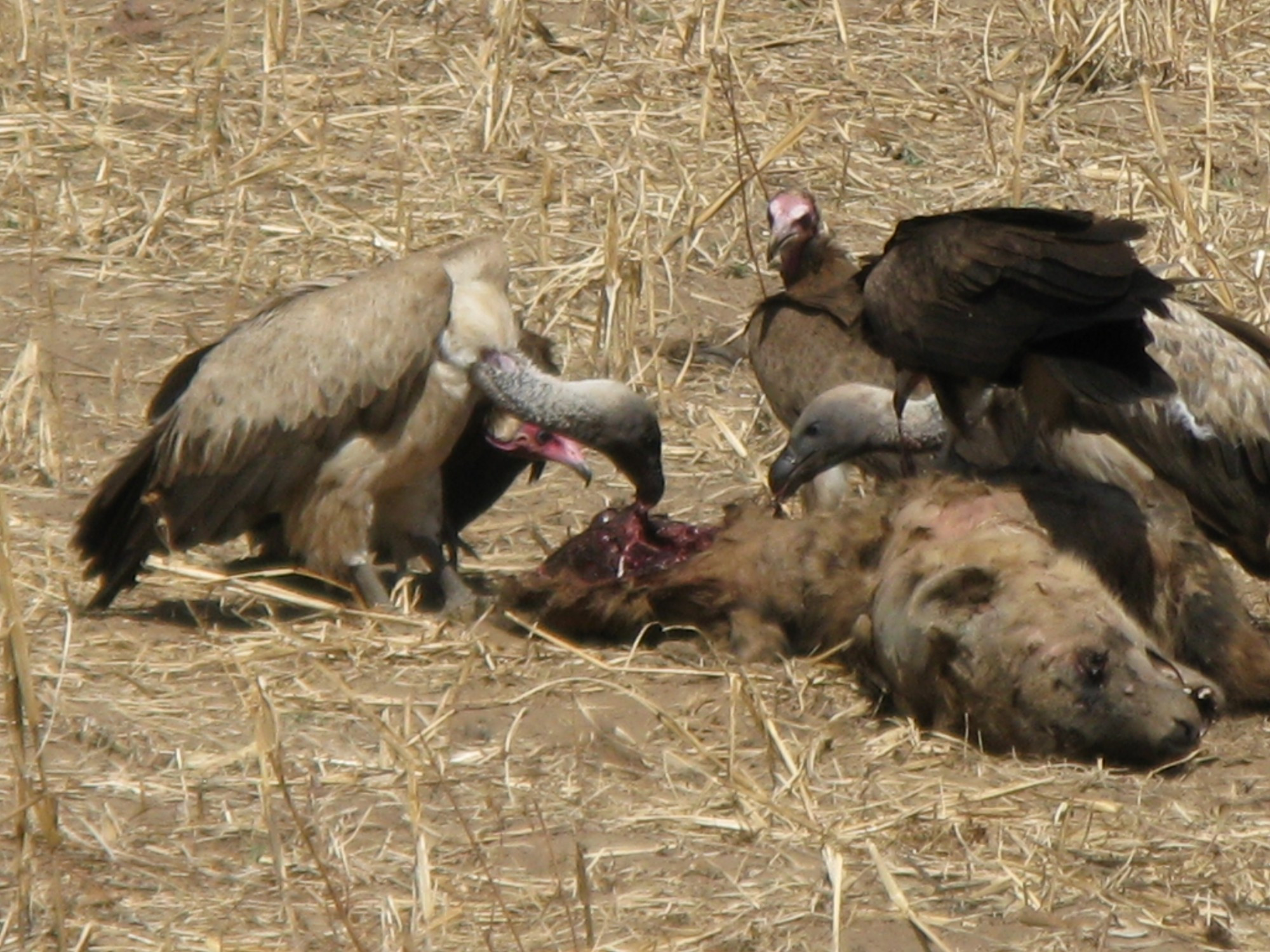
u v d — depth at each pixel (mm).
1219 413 26469
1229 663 24328
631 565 26609
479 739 23531
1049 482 24891
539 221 38750
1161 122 43719
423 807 21719
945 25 47812
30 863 19797
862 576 25031
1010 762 22844
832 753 23141
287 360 27047
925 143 42562
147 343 34875
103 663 25078
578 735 23406
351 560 27531
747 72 45188
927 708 23312
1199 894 20297
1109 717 22266
